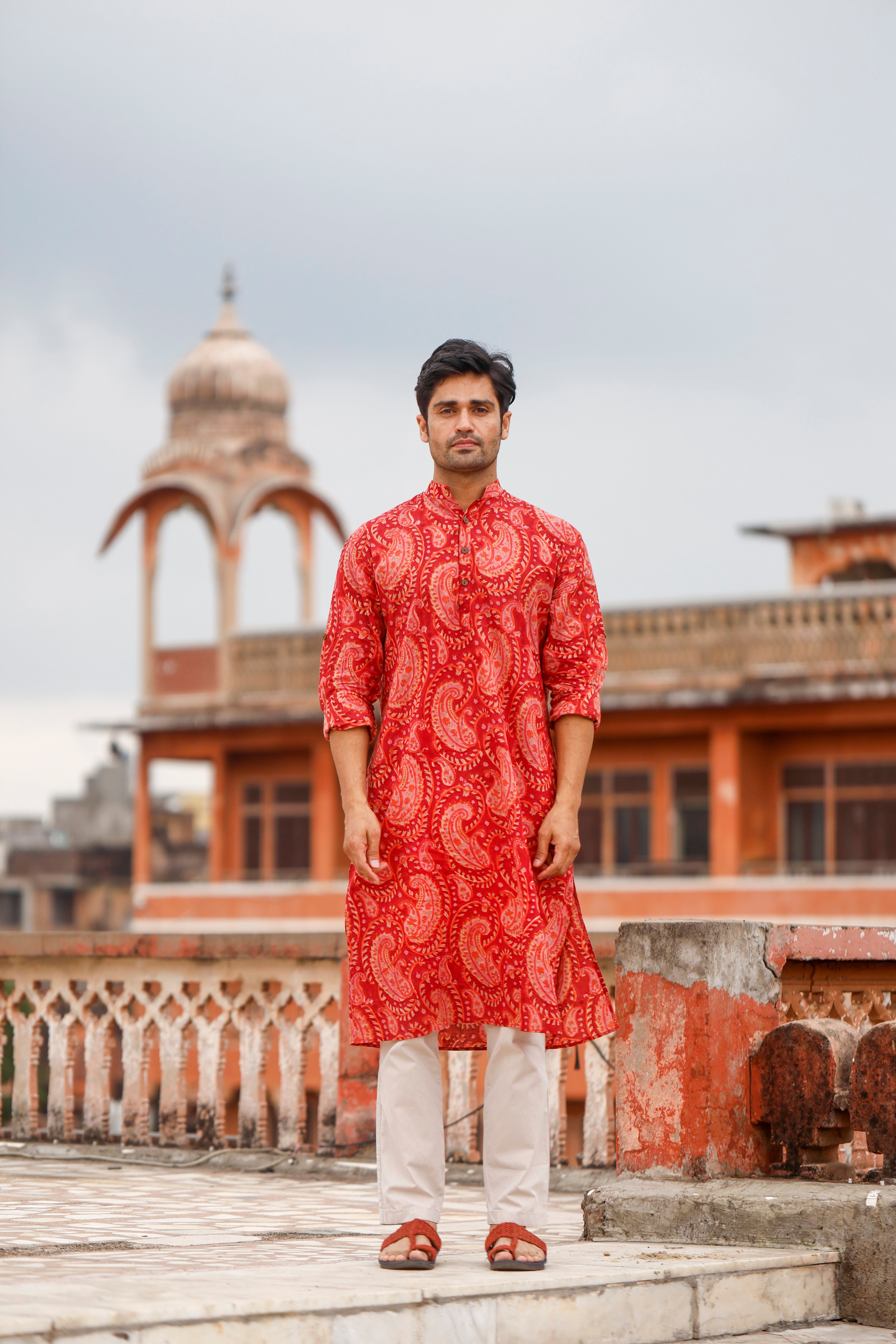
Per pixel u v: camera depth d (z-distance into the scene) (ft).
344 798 14.08
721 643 82.07
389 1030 13.78
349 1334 12.25
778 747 84.33
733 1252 14.93
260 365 100.73
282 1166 23.53
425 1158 13.96
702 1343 14.03
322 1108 24.02
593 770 87.30
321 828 91.15
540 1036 13.94
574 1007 13.98
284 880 93.86
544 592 14.17
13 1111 26.91
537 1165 13.96
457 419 14.16
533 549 14.15
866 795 82.12
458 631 13.94
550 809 13.93
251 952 24.62
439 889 13.79
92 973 26.40
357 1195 20.70
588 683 14.23
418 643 13.98
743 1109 16.31
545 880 13.91
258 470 97.50
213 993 25.11
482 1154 23.25
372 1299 12.41
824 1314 14.89
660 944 16.49
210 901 91.97
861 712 79.71
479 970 13.79
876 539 91.81
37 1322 10.93
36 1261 14.44
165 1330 11.45
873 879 78.02
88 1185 21.76
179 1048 25.40
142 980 25.85
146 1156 24.89
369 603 14.29
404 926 13.76
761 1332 14.42
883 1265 14.75
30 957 27.04
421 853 13.79
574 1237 16.83
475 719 13.87
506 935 13.66
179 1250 15.25
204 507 96.37
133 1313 11.35
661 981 16.44
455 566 13.98
